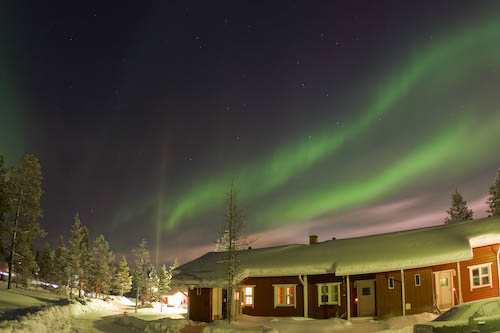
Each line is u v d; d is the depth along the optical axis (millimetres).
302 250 31234
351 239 31328
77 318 31984
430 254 22766
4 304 26656
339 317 25562
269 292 29062
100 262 76312
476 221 25391
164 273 76938
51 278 72938
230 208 28984
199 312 30266
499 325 13344
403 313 23000
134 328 27703
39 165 45938
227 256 30828
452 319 13523
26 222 44438
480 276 21922
